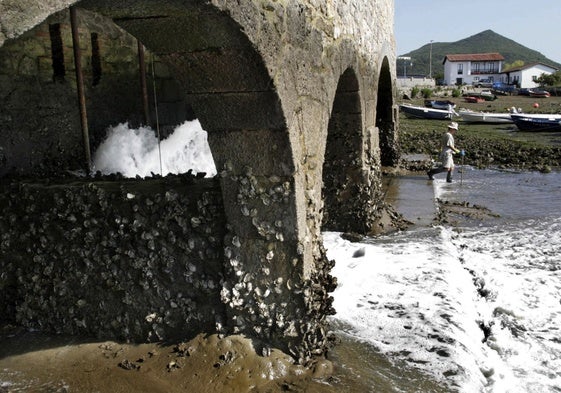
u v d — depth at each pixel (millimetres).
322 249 4340
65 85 6551
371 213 7234
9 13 1752
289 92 3602
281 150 3605
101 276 4066
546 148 16031
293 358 3838
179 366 3730
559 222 8039
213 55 3240
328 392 3559
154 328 3992
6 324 4410
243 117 3529
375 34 7656
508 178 12266
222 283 3859
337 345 4188
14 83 5832
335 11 4836
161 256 3943
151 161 7727
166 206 3902
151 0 2652
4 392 3545
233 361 3742
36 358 3936
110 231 4020
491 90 46969
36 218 4230
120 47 7535
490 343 4398
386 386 3641
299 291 3795
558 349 4289
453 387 3639
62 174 6031
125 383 3605
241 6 2930
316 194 4250
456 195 10250
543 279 5684
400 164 13492
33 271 4297
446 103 34031
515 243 6992
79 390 3557
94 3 2672
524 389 3713
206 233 3887
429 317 4637
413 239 7004
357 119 6758
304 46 3922
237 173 3717
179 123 8703
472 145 17203
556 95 45219
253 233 3781
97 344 4062
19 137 5914
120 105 7598
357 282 5465
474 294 5340
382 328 4477
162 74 8305
